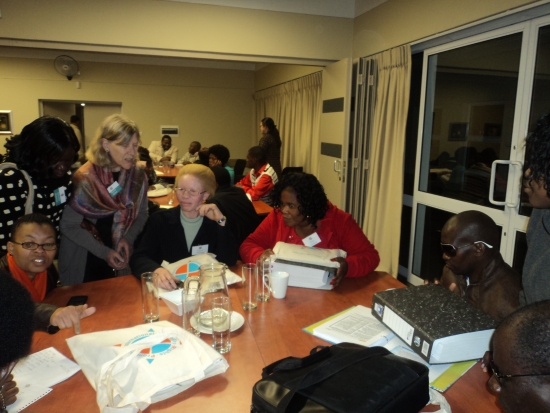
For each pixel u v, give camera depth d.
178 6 3.75
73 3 3.49
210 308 1.34
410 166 3.69
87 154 2.13
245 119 8.91
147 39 3.72
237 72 8.69
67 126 1.83
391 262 3.69
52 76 7.63
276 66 7.25
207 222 1.94
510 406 0.73
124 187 2.20
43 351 1.18
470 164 2.97
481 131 2.85
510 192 2.57
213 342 1.21
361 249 1.95
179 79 8.38
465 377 1.09
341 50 4.27
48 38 3.49
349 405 0.76
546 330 0.68
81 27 3.54
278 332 1.34
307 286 1.72
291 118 6.57
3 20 3.37
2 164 1.75
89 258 2.17
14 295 0.60
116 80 8.02
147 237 1.90
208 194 1.91
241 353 1.21
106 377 0.94
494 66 2.70
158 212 1.96
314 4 4.12
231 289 1.69
